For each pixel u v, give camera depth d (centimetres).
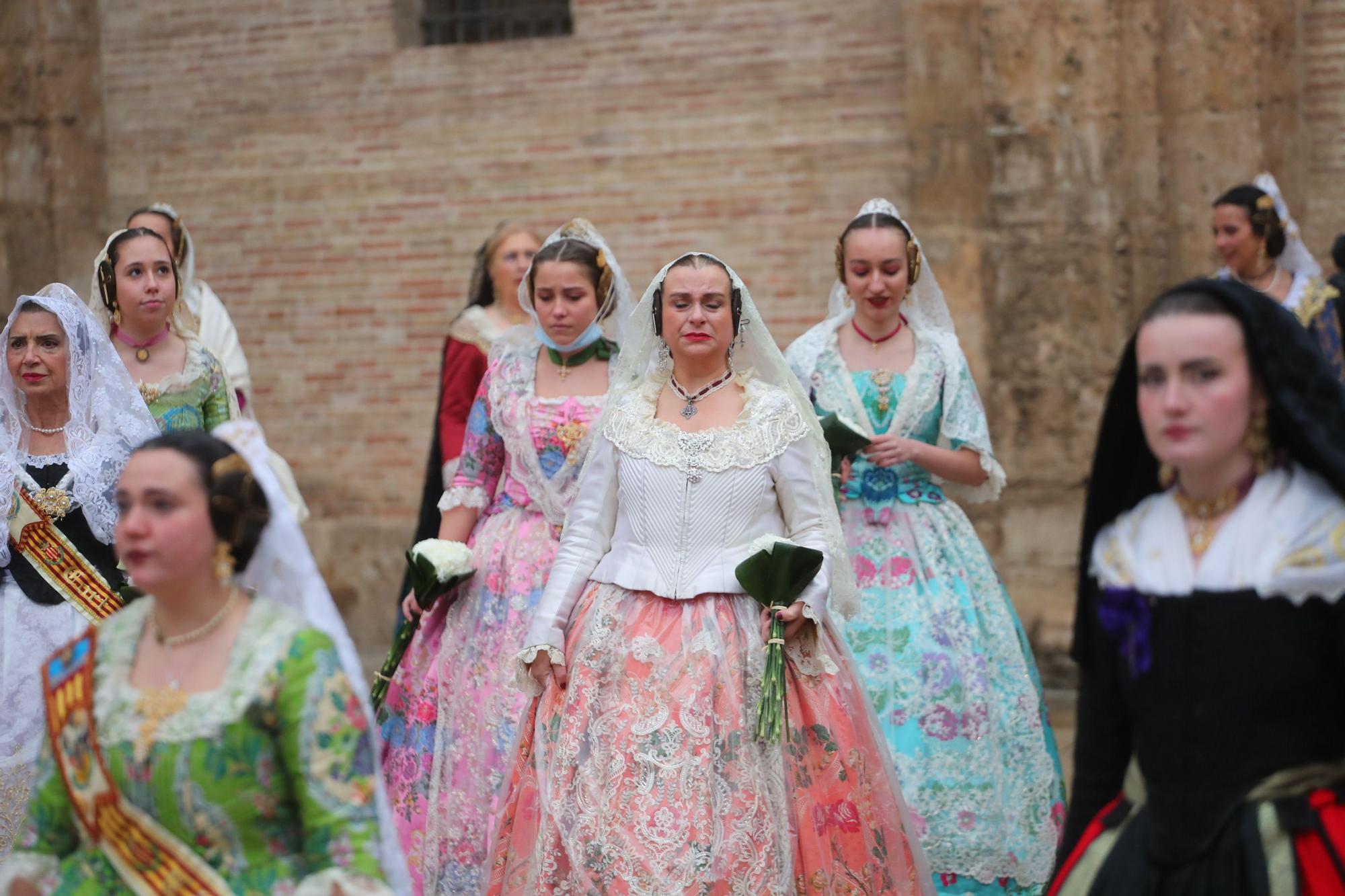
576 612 437
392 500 956
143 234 568
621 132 907
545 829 407
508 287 689
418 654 525
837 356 565
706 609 417
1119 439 285
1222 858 259
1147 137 795
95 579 489
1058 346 816
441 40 956
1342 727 263
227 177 980
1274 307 264
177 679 276
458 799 489
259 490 281
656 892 388
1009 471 827
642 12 900
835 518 438
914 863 429
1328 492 263
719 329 434
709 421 439
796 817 409
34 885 277
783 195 881
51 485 490
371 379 958
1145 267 802
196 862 267
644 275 908
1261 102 778
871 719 434
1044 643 822
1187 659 265
